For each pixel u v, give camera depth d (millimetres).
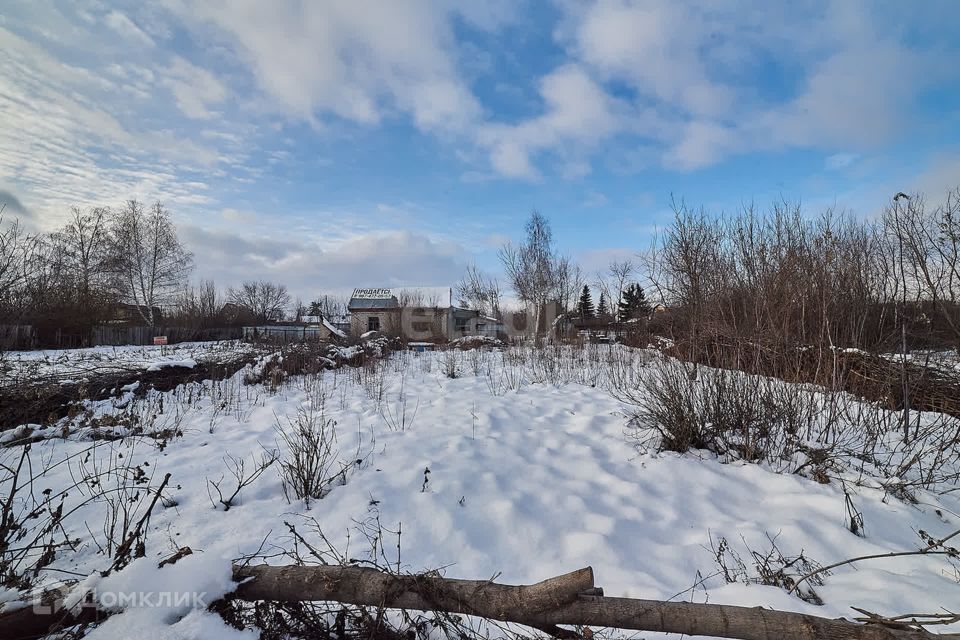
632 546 2877
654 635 1920
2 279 9586
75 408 5629
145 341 25562
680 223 6004
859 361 5066
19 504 3244
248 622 1740
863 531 2982
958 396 4633
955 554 2471
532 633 1850
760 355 4715
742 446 4242
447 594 1667
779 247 5211
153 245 30141
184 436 5152
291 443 4035
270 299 62531
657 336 6496
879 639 1427
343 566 1822
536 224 24734
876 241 5965
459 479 3723
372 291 34812
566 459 4289
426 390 8062
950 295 4566
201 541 2766
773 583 2434
